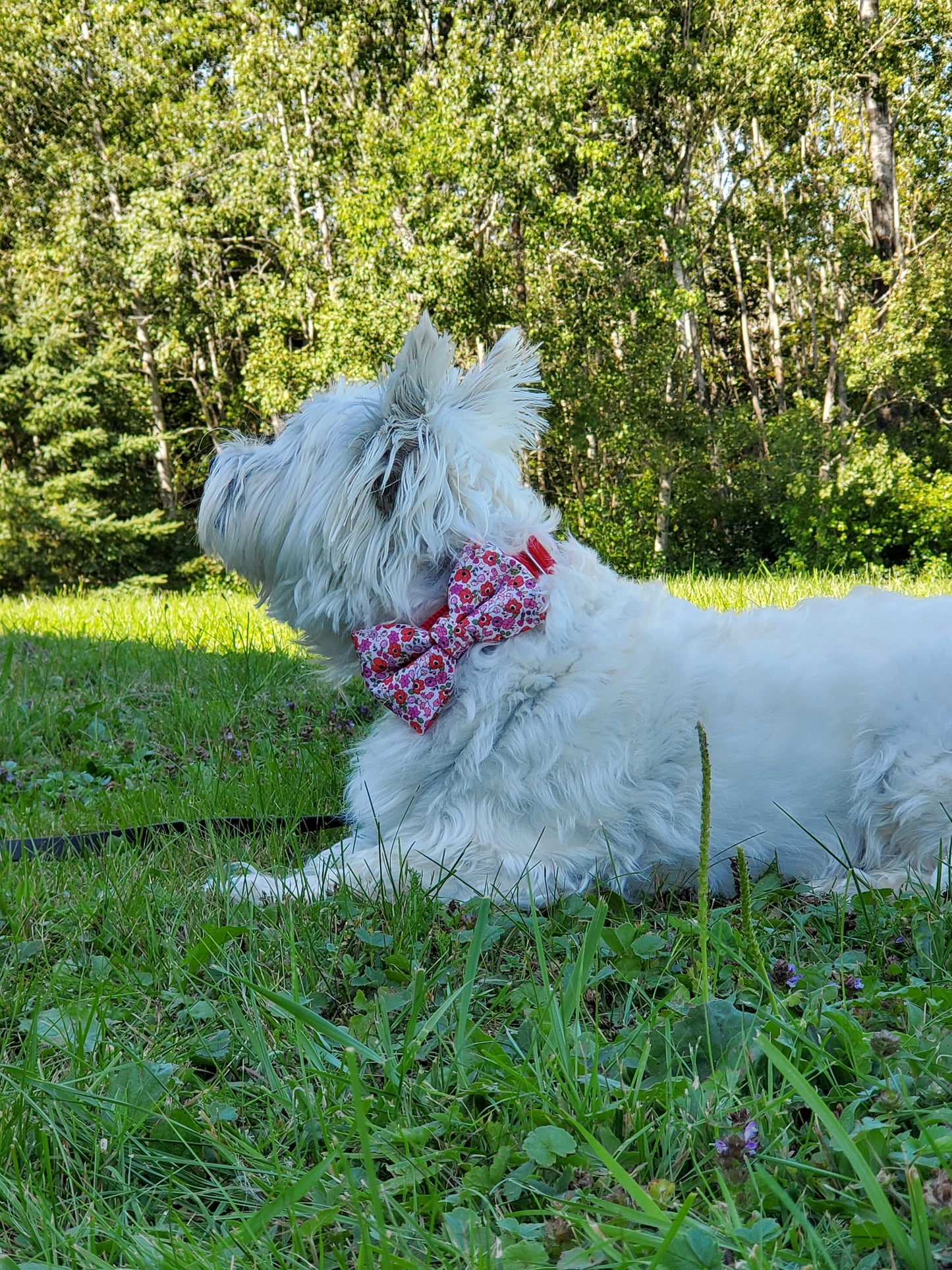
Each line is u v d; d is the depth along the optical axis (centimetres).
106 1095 165
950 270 2331
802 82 2522
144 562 2691
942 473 2216
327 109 2364
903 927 223
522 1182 142
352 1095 162
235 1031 188
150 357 2864
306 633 285
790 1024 165
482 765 257
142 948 226
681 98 2345
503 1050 171
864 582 1102
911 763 257
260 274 2658
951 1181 130
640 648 266
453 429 262
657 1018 177
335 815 321
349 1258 132
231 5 2520
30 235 2789
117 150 2720
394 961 207
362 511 259
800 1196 134
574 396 2306
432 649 259
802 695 262
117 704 512
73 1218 144
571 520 2461
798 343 3169
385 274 2089
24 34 2623
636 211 2089
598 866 257
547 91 1938
